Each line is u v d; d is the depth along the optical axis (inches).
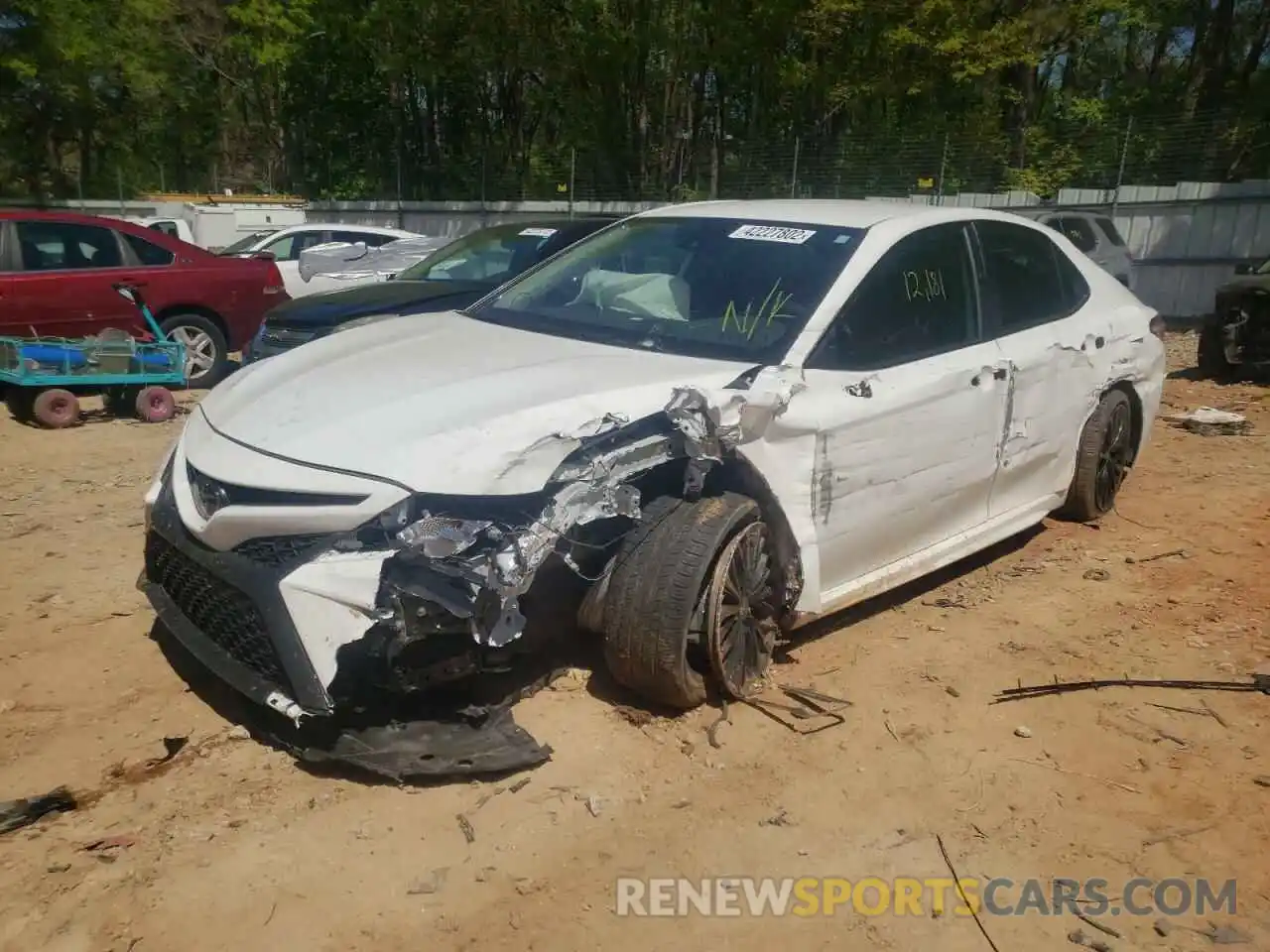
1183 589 204.8
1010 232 208.4
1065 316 216.5
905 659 172.4
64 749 140.8
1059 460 217.6
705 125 1219.9
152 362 349.1
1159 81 1235.2
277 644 126.1
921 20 892.6
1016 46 888.3
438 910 113.3
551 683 155.2
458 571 124.0
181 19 1462.8
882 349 169.3
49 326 376.8
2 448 309.4
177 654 168.2
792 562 155.5
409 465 127.3
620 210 1011.9
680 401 139.9
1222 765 145.8
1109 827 132.2
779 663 168.7
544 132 1437.0
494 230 381.1
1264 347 433.4
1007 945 112.3
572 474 132.6
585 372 149.2
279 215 1173.7
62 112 1492.4
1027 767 144.1
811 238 178.4
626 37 1061.8
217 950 106.9
